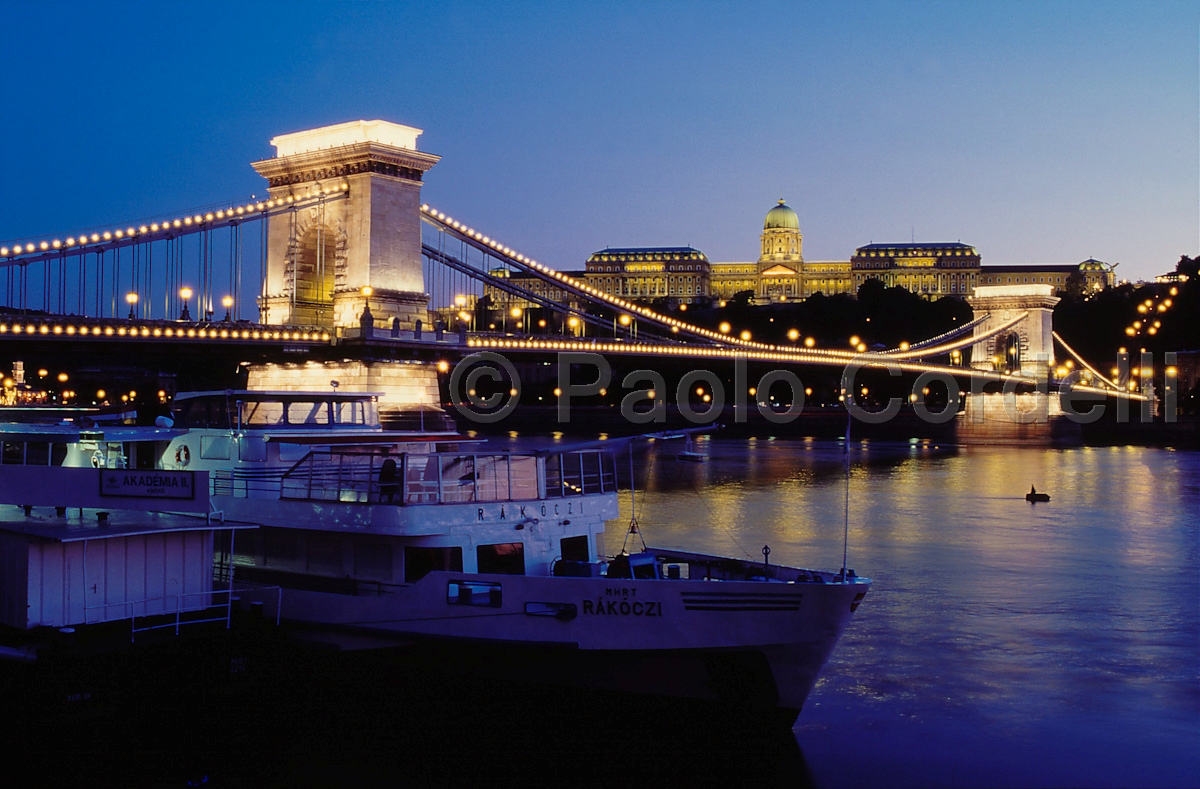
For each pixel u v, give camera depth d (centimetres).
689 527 5500
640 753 2200
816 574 2317
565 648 2203
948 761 2181
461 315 11138
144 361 12406
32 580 2050
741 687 2212
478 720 2334
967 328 16638
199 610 2220
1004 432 14950
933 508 6594
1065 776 2116
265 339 8831
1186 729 2353
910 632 3162
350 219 9950
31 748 2003
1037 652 2947
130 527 2189
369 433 2672
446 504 2302
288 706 2364
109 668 2020
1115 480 8800
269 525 2434
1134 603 3609
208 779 2023
